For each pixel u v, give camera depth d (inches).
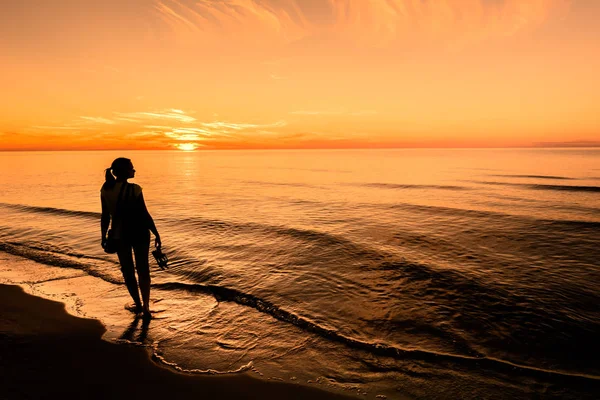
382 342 140.4
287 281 212.4
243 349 134.4
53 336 142.5
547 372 120.0
